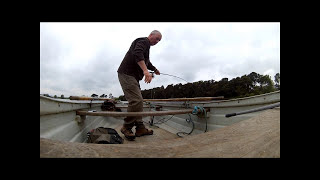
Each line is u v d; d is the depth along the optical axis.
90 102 3.02
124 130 2.31
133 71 2.25
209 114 2.85
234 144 0.69
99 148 0.64
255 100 2.00
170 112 2.37
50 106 1.21
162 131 3.37
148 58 2.54
